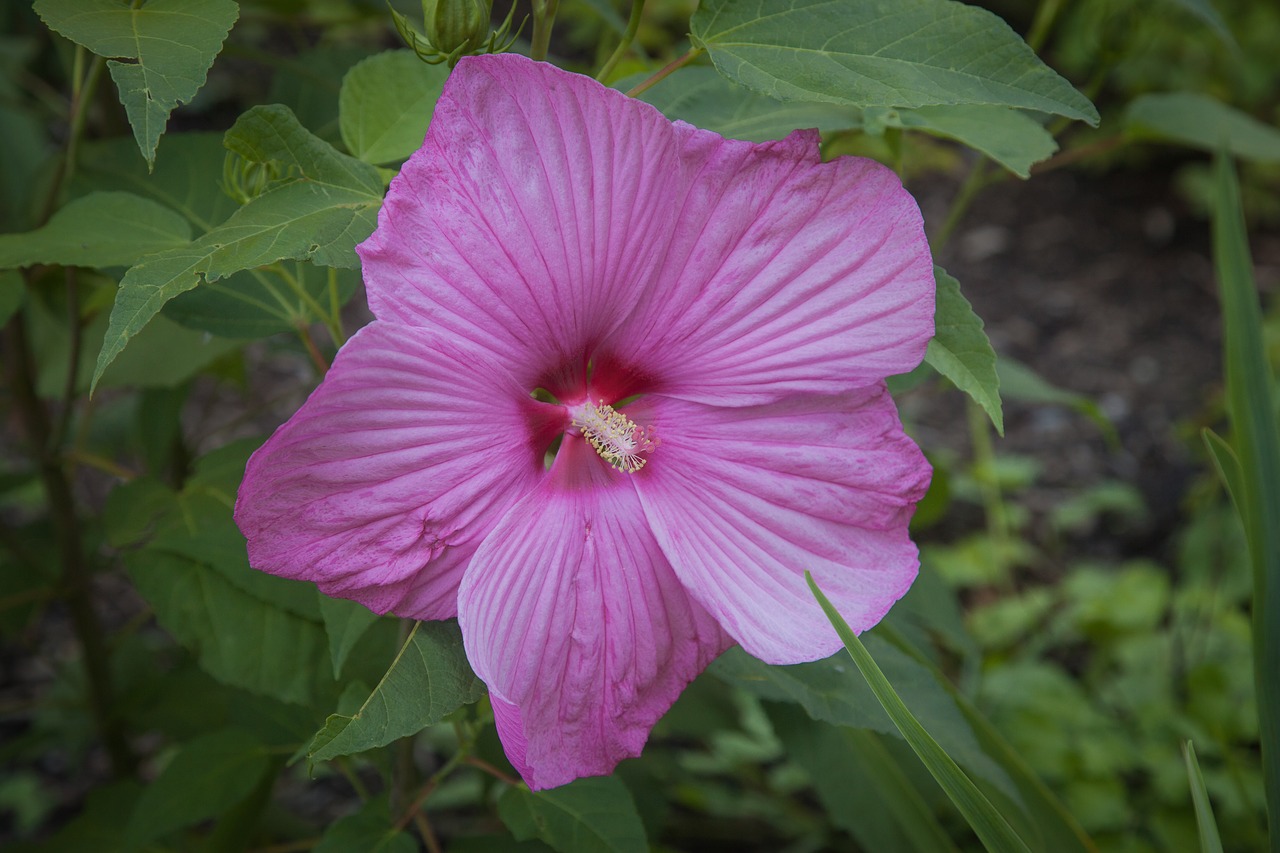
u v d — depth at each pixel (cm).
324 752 38
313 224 40
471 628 39
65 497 72
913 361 43
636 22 46
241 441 59
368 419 38
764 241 43
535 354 42
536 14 45
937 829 61
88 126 75
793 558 45
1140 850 88
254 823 62
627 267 42
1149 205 198
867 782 62
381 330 37
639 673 44
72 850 66
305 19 77
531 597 42
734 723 76
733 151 42
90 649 76
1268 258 184
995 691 99
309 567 39
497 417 41
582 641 43
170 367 65
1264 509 48
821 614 44
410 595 41
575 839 50
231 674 54
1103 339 169
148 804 58
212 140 58
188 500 57
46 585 75
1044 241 189
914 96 42
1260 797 89
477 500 41
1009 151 52
